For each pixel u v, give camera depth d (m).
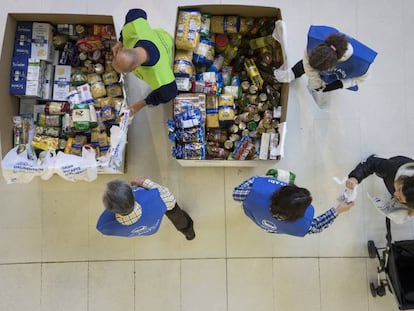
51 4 3.23
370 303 3.22
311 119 3.25
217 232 3.23
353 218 3.24
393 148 3.25
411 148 3.25
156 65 2.46
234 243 3.23
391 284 2.92
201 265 3.22
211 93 2.91
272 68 3.02
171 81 2.54
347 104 3.27
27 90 2.88
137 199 2.31
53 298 3.19
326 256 3.23
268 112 3.01
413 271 2.88
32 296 3.19
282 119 2.96
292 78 2.98
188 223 3.01
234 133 3.05
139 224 2.32
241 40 3.10
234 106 2.98
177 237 3.23
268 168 3.23
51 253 3.21
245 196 2.39
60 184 3.22
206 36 2.95
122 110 2.76
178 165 3.22
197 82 2.89
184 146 2.81
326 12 3.27
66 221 3.21
